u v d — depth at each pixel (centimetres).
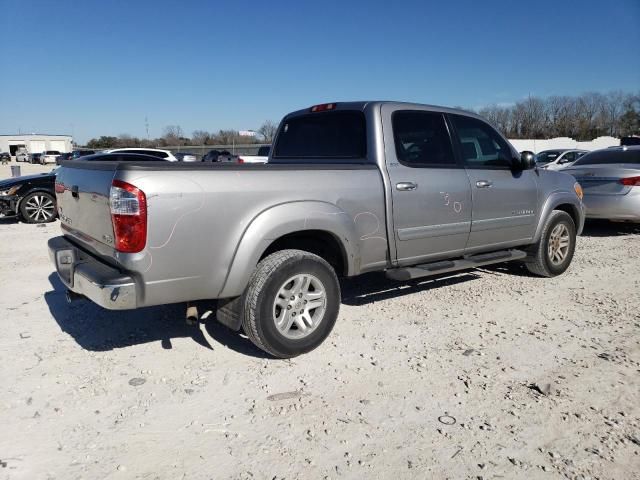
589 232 1016
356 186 434
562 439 300
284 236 418
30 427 311
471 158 542
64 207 437
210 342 439
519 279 641
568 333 462
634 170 895
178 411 330
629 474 270
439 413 328
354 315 505
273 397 347
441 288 599
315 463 279
